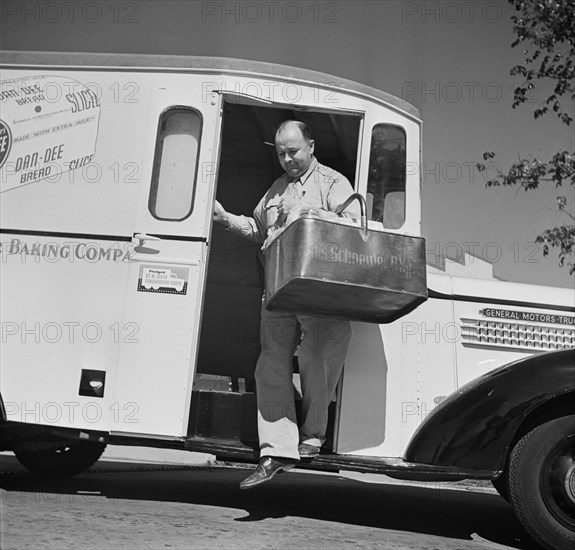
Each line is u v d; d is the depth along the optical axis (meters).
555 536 3.62
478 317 4.45
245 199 5.40
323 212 3.65
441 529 4.24
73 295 4.11
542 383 3.68
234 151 5.30
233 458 4.20
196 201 4.11
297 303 3.70
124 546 3.28
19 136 4.28
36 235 4.16
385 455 4.11
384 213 4.27
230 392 4.14
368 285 3.49
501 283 4.58
